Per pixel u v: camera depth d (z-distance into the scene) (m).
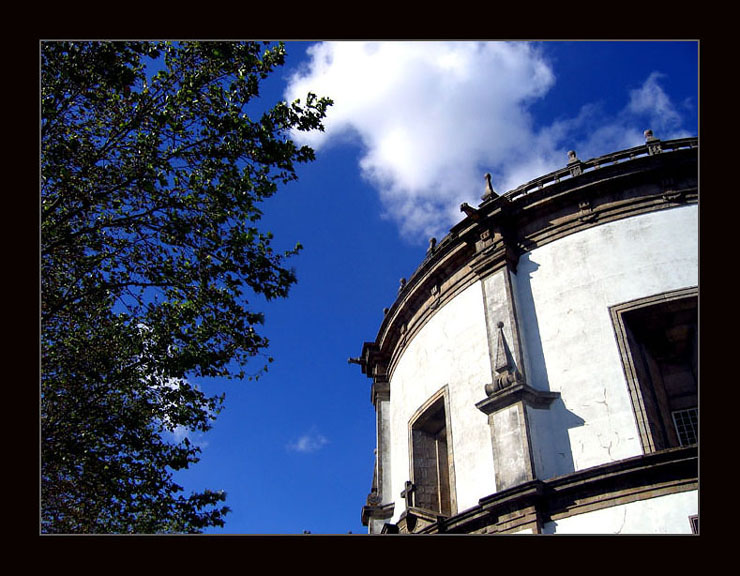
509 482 22.20
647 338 24.45
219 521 17.06
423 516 25.77
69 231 15.12
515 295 25.86
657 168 25.14
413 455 29.48
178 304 17.03
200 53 16.75
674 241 24.12
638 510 19.69
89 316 16.97
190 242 16.52
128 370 16.52
